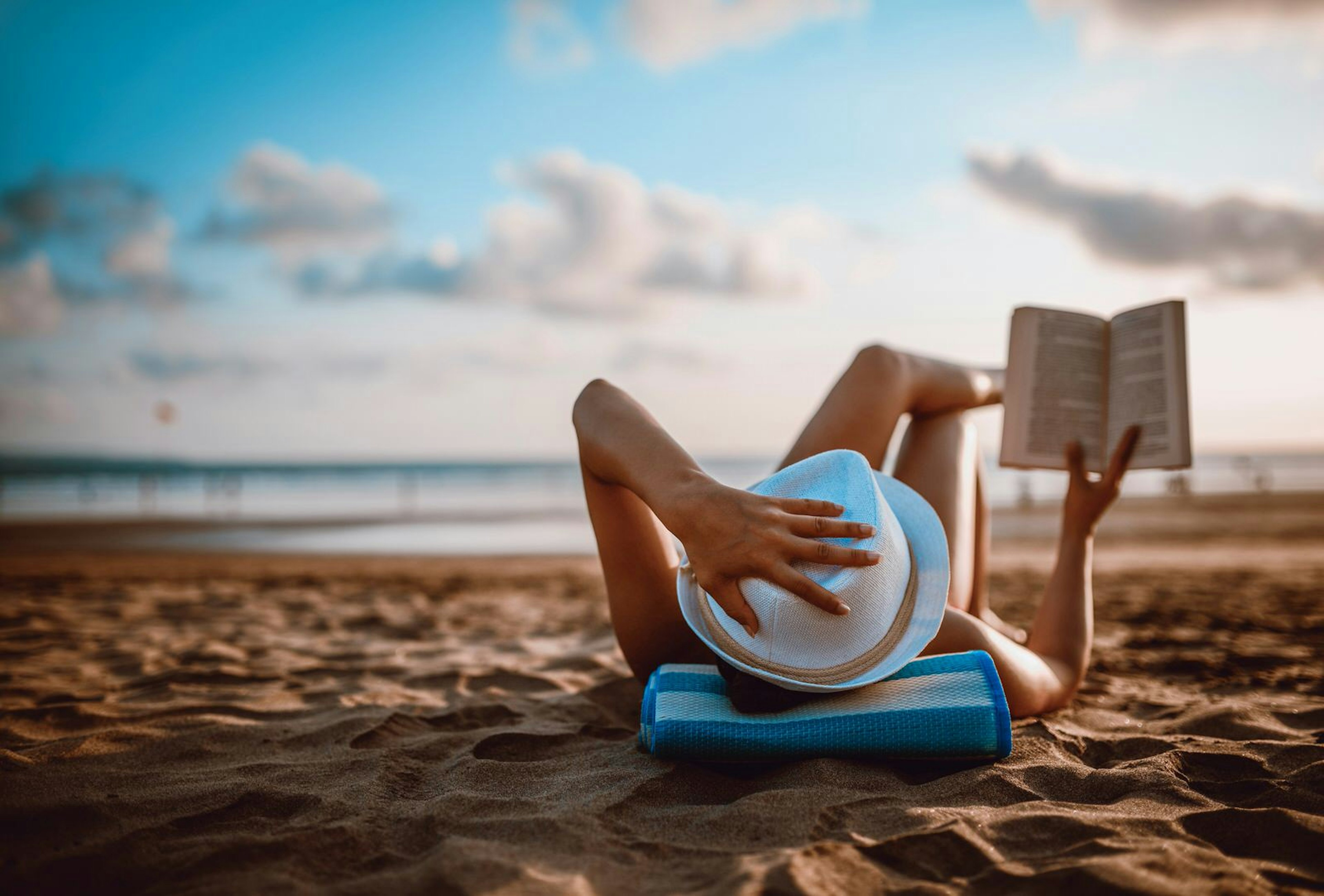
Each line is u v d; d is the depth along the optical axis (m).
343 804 1.76
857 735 1.81
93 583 8.33
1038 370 2.28
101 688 3.13
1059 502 26.44
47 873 1.44
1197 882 1.31
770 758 1.84
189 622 5.29
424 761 2.13
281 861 1.47
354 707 2.71
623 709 2.76
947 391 2.43
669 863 1.43
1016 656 2.16
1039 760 1.89
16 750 2.20
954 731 1.80
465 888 1.31
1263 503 24.38
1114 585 7.61
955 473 2.46
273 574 9.67
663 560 2.19
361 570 10.44
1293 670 3.46
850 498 1.76
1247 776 1.93
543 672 3.40
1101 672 3.42
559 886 1.32
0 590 7.61
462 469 67.81
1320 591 7.01
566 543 16.16
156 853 1.53
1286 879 1.34
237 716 2.60
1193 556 11.30
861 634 1.70
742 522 1.66
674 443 1.88
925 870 1.39
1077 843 1.48
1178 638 4.40
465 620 5.46
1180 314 2.15
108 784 1.89
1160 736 2.27
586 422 1.99
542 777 1.95
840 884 1.31
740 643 1.74
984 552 2.76
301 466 69.12
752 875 1.31
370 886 1.34
